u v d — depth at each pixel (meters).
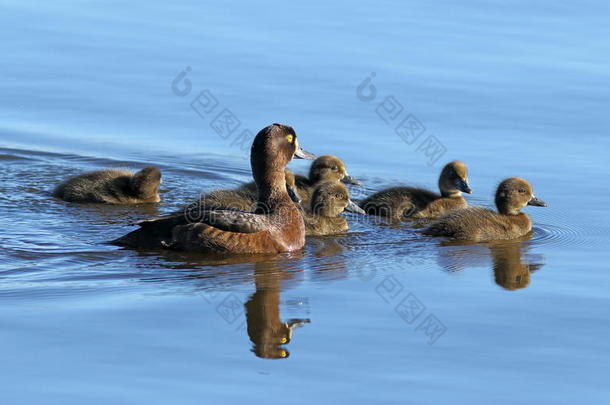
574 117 21.34
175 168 20.14
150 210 17.66
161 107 22.16
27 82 23.11
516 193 16.70
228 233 14.65
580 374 10.57
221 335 11.37
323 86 22.66
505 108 21.72
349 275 13.80
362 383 10.28
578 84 22.83
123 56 24.34
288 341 11.27
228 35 25.61
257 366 10.60
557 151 19.91
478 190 18.64
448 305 12.53
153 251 14.77
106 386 10.07
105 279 13.40
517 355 11.02
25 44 25.06
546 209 17.55
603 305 12.56
